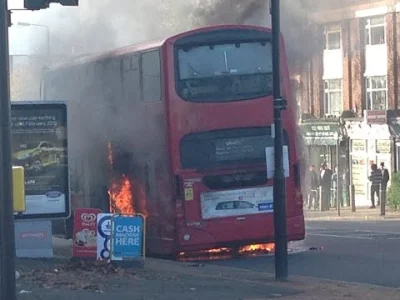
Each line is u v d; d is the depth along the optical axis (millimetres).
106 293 12039
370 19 44469
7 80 9555
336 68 46250
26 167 16125
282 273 13875
